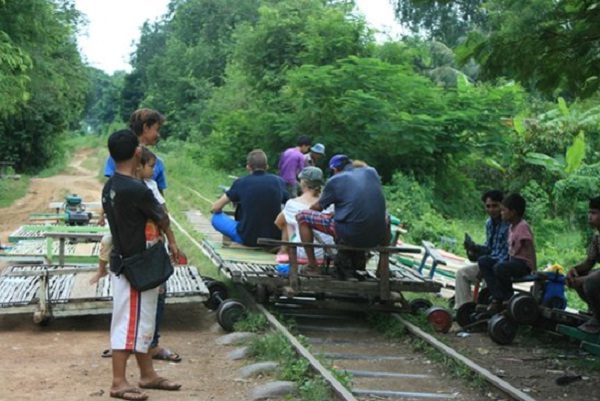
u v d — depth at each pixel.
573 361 8.00
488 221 9.58
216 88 54.91
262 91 34.66
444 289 12.12
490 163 26.34
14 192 29.30
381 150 26.64
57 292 8.66
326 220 8.71
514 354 8.25
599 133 25.48
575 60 8.29
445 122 25.86
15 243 12.91
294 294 8.48
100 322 8.82
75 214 15.05
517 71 8.48
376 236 8.53
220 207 10.42
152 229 5.96
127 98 85.69
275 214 10.24
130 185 5.76
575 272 8.13
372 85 26.11
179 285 9.02
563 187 22.38
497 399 6.47
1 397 5.90
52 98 37.94
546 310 8.26
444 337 8.90
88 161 57.00
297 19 34.62
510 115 26.34
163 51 80.75
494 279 8.92
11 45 20.86
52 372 6.70
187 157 40.44
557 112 27.05
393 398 6.42
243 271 8.75
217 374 6.86
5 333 8.19
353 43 30.69
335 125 27.00
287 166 14.26
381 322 9.10
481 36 8.33
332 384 6.19
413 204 23.80
